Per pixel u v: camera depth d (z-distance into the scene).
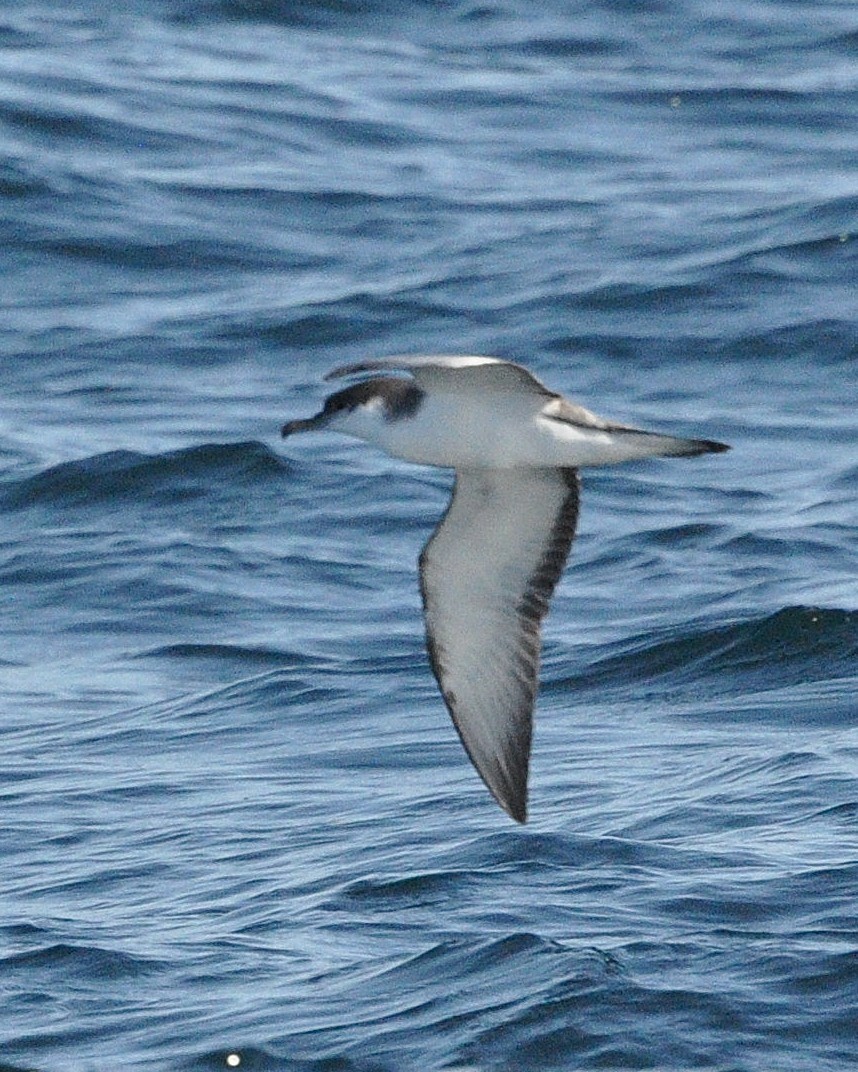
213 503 26.31
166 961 14.07
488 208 38.91
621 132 43.88
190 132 42.47
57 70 45.41
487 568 12.36
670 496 25.88
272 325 32.94
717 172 41.22
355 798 17.02
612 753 17.77
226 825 16.62
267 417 29.28
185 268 36.12
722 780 16.58
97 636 22.67
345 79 46.66
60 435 28.78
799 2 53.97
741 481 26.34
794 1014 12.66
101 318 33.75
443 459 11.50
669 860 14.97
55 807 17.42
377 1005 13.13
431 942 13.92
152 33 49.88
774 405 29.25
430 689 19.97
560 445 11.36
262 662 21.48
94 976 13.93
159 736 19.27
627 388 30.23
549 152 42.59
